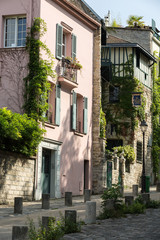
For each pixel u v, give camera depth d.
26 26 21.97
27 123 19.30
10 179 18.70
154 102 38.47
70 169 24.55
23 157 19.81
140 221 13.22
